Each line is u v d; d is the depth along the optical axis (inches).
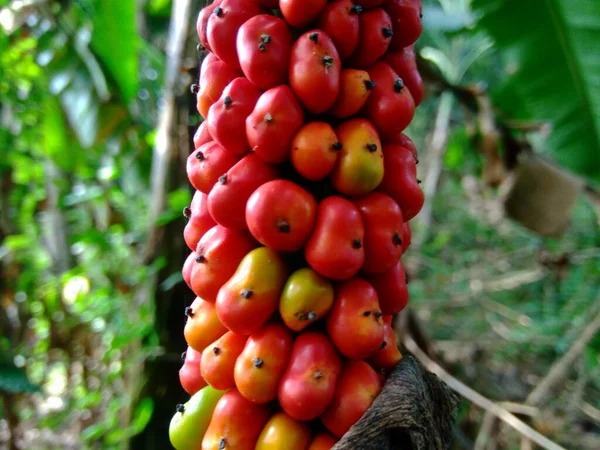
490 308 24.0
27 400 17.5
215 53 5.9
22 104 16.1
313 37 5.3
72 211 20.5
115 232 16.6
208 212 6.3
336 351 5.7
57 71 15.6
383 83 5.7
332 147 5.4
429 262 26.4
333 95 5.4
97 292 16.0
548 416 18.7
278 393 5.5
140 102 17.3
